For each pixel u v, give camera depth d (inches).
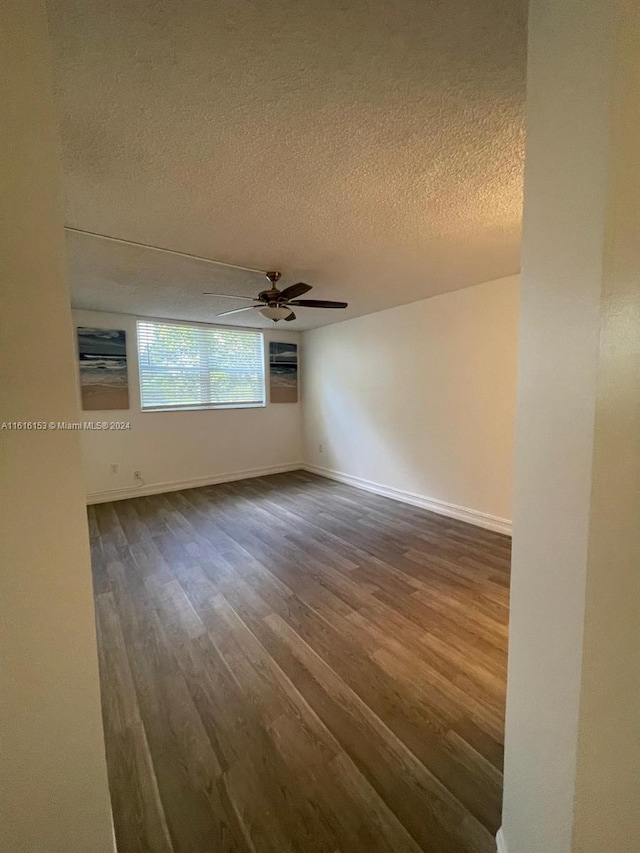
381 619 86.4
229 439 212.1
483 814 46.5
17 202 27.5
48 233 28.8
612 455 25.8
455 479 152.6
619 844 30.6
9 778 30.6
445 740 56.4
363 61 41.7
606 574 26.9
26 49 27.3
